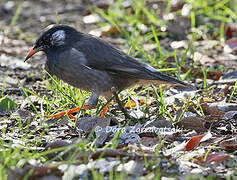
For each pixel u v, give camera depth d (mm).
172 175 7184
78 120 9406
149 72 10094
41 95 11391
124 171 7074
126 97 10898
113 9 18922
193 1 17438
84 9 20250
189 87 11594
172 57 13750
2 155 7531
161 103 9828
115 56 10133
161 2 18578
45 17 19453
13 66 13977
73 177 6965
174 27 16672
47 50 10516
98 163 7293
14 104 10578
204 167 7527
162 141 8273
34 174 6871
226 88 11062
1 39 16844
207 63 13750
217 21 17375
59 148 7461
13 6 21500
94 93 10242
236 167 7500
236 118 9656
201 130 9172
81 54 10062
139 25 16812
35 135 9086
